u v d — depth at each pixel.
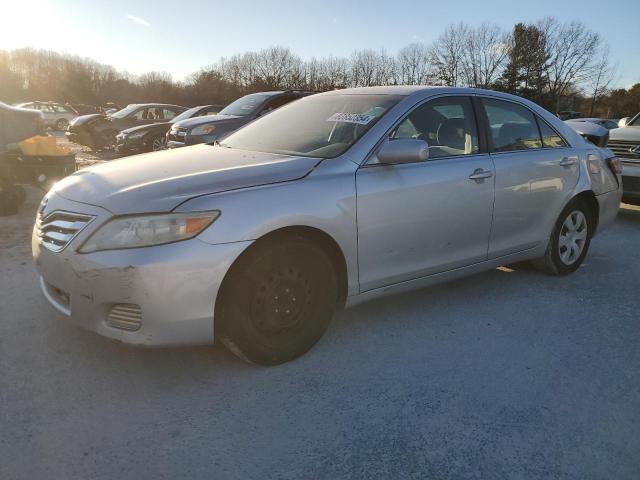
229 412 2.50
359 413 2.53
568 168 4.32
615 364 3.09
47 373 2.75
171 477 2.07
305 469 2.15
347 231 2.97
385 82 64.19
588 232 4.70
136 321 2.51
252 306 2.70
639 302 4.06
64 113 30.23
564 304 3.97
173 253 2.44
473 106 3.84
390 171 3.20
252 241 2.60
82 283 2.52
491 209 3.74
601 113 59.66
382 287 3.28
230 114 10.34
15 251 4.76
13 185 6.23
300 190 2.81
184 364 2.90
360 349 3.16
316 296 2.95
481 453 2.28
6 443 2.22
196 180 2.72
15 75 82.06
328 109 3.76
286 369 2.89
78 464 2.12
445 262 3.58
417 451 2.28
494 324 3.57
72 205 2.72
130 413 2.46
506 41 59.53
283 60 68.00
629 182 7.16
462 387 2.78
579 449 2.33
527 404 2.65
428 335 3.38
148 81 79.56
